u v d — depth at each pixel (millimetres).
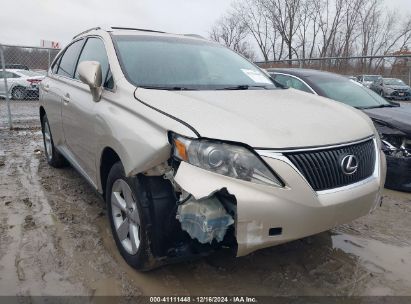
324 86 6129
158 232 2605
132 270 3021
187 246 2666
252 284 2896
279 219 2389
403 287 2934
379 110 5516
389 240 3686
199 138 2404
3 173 5449
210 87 3465
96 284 2855
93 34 4238
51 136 5289
